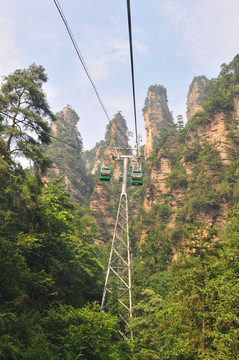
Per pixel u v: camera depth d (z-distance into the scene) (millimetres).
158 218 102312
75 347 18500
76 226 48094
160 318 27172
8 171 25859
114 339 26766
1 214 22844
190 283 23266
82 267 36906
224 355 18594
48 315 22656
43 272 25844
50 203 31781
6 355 13586
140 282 60500
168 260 78375
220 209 86250
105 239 130625
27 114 27484
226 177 91812
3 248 19422
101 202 150250
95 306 24672
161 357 31953
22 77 28953
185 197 99438
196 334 21703
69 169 182500
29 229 25203
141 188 144750
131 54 10477
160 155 127812
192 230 25688
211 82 136250
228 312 19797
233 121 105875
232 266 22234
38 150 28109
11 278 18797
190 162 109625
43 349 16547
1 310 16500
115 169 180625
